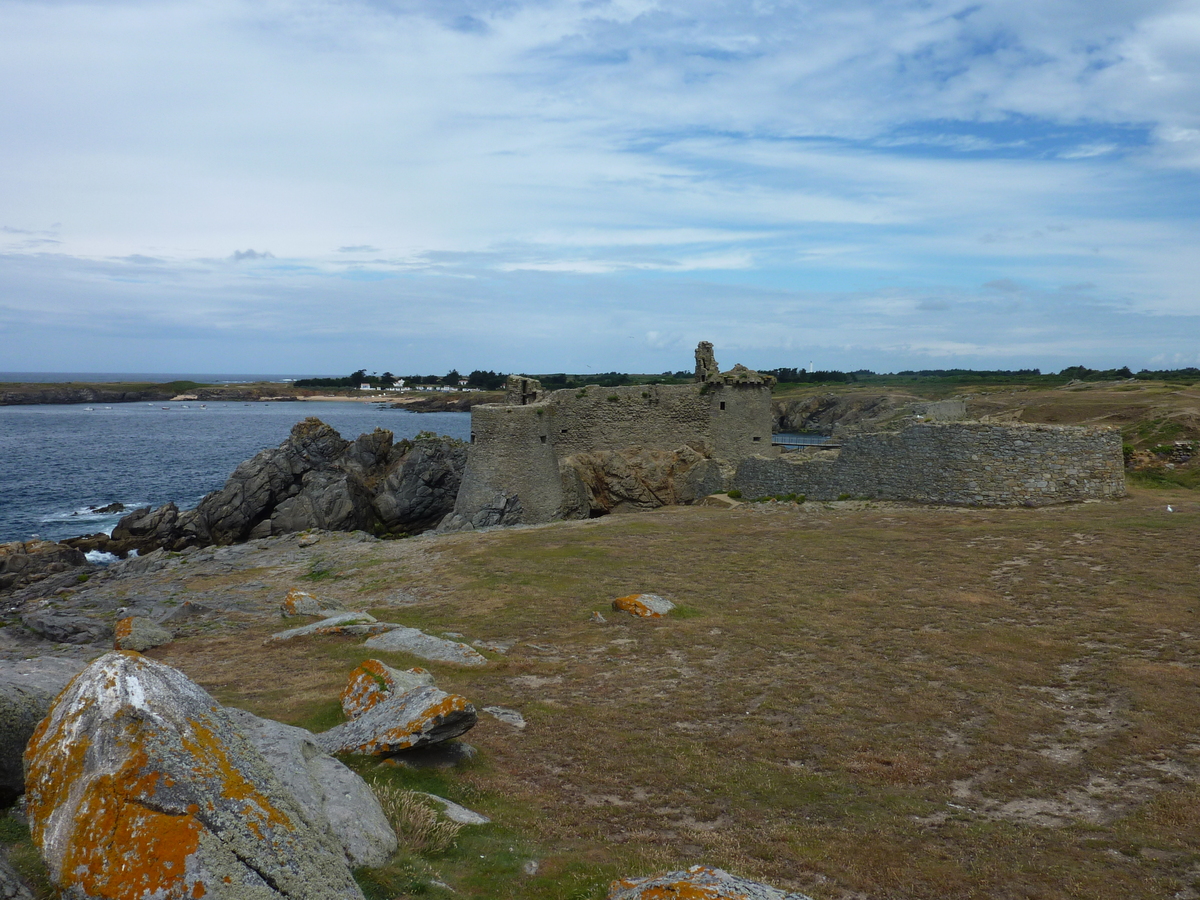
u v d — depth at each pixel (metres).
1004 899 9.72
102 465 115.69
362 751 12.27
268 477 66.19
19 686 9.66
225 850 6.32
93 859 6.08
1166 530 28.98
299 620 25.98
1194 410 54.84
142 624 24.05
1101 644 19.00
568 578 29.58
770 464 49.19
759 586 26.56
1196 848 10.77
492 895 8.84
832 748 14.23
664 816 11.75
